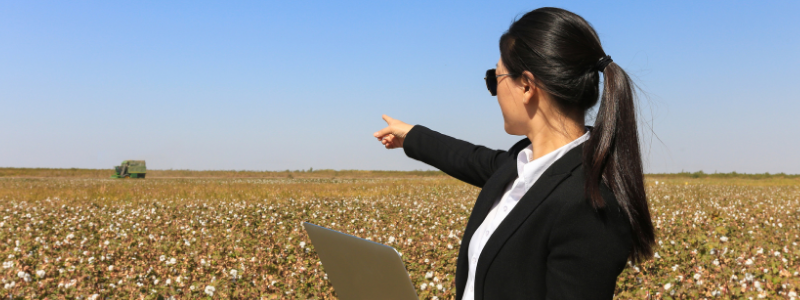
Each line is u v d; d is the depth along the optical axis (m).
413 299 0.89
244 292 4.09
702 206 11.39
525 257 0.97
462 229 7.43
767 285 4.00
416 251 5.68
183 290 4.08
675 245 5.71
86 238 6.44
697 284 4.03
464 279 1.17
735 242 6.12
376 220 8.55
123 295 3.96
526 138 1.47
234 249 5.86
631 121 0.96
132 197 13.98
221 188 18.89
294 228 7.68
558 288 0.90
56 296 3.90
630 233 0.92
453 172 1.61
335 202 12.54
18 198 13.52
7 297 3.84
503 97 1.13
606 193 0.91
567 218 0.92
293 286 4.25
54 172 44.88
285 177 43.72
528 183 1.04
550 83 1.01
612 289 0.90
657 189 16.92
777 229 7.46
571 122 1.05
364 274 1.00
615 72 1.00
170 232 7.27
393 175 48.72
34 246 5.99
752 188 19.95
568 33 1.02
